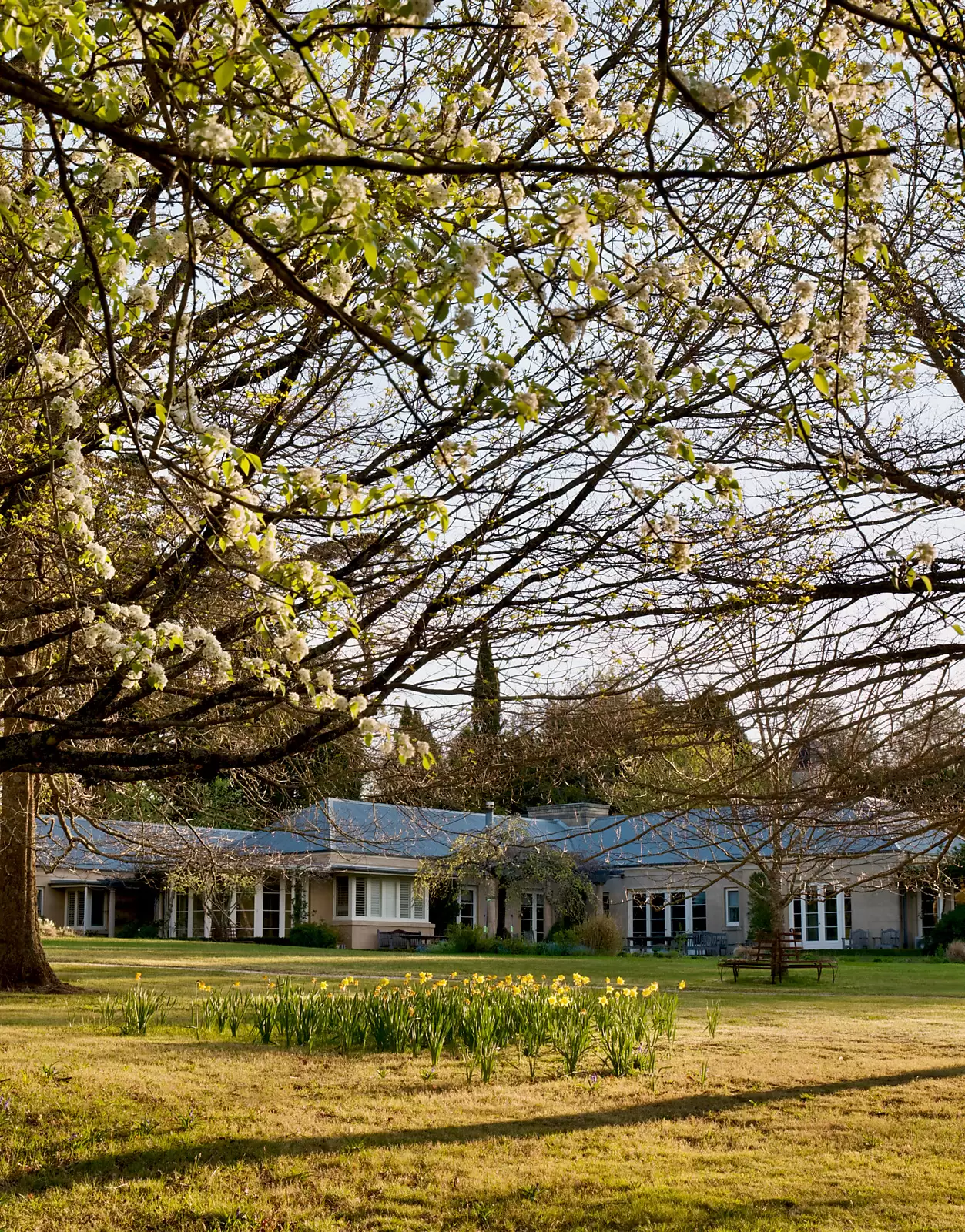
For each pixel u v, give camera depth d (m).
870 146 3.17
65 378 4.23
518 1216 6.24
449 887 34.41
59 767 4.85
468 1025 10.12
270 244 3.61
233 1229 5.99
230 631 4.98
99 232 3.00
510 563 4.73
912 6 3.02
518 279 3.13
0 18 2.51
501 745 5.60
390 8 2.54
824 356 3.53
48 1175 6.76
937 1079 9.93
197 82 2.64
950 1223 6.11
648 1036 11.57
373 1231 5.98
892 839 6.30
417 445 4.91
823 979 22.05
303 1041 10.71
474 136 4.06
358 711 3.93
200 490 3.60
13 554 5.60
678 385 4.24
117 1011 12.84
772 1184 6.79
